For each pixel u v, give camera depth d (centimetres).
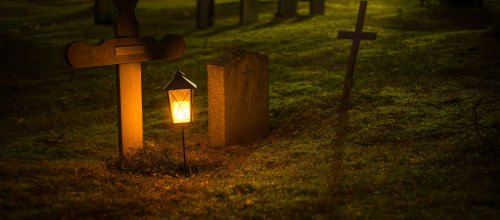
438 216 602
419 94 1221
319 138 1021
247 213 641
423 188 696
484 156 805
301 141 1012
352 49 1191
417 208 631
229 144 1018
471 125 920
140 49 885
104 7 2591
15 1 3441
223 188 741
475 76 1309
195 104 1378
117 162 862
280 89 1420
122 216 639
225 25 2467
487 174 729
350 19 2377
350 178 758
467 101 1122
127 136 901
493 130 910
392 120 1062
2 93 1598
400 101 1186
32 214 629
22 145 1073
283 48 1917
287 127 1131
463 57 1482
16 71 1809
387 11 2538
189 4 3172
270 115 1218
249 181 772
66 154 988
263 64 1059
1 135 1203
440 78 1334
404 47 1700
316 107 1227
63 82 1698
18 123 1320
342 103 1211
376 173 773
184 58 1892
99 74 1784
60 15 2862
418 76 1381
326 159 870
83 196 696
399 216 608
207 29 2392
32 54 2017
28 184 729
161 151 901
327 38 1997
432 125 1002
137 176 810
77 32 2392
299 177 780
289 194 706
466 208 623
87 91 1609
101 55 833
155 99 1475
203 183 779
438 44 1655
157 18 2756
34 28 2505
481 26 1969
